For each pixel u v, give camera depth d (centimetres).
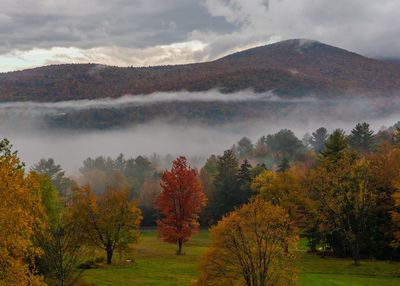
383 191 5981
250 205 3403
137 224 5856
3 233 2178
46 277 2886
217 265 3378
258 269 3306
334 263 5547
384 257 5919
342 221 5803
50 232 2833
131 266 5378
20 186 2330
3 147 2556
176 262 5734
